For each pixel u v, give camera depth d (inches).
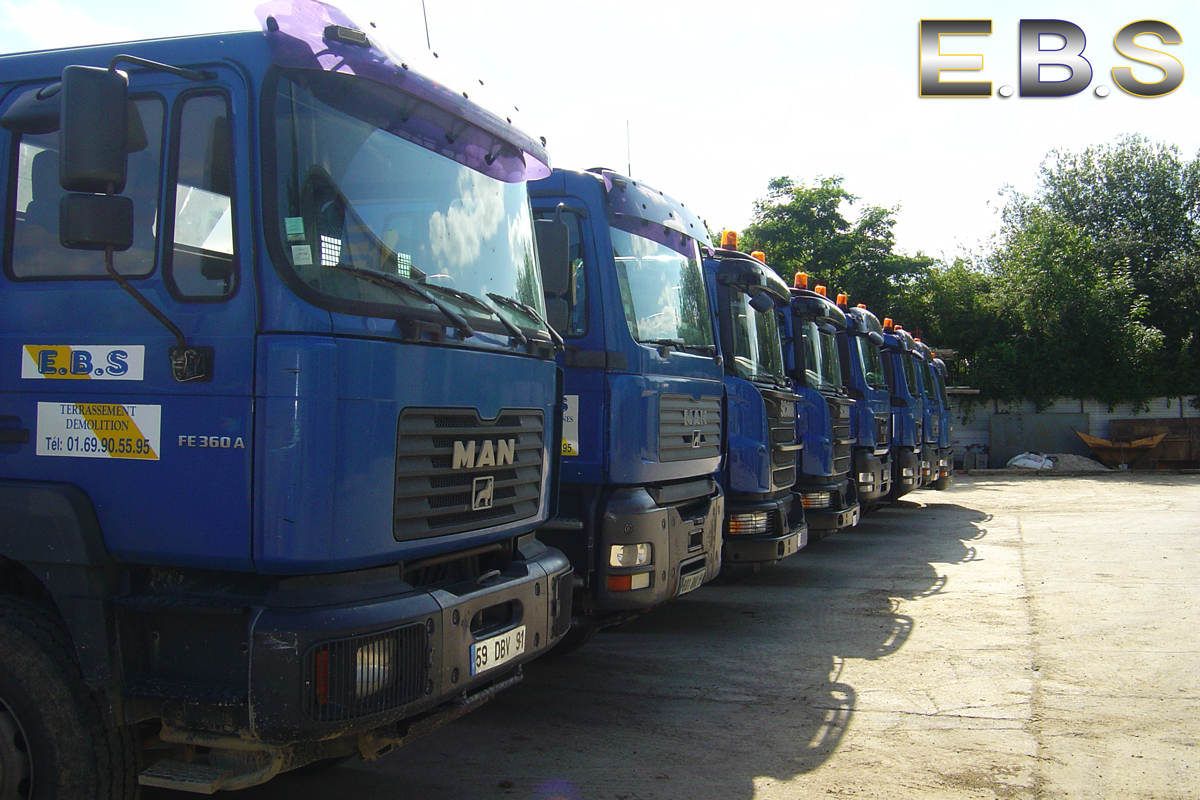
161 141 131.2
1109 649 274.5
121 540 127.5
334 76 135.2
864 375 510.9
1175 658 263.4
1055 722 210.2
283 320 121.4
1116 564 430.9
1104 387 1154.7
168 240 128.5
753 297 316.5
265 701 117.4
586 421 223.0
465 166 160.1
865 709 221.5
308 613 120.6
